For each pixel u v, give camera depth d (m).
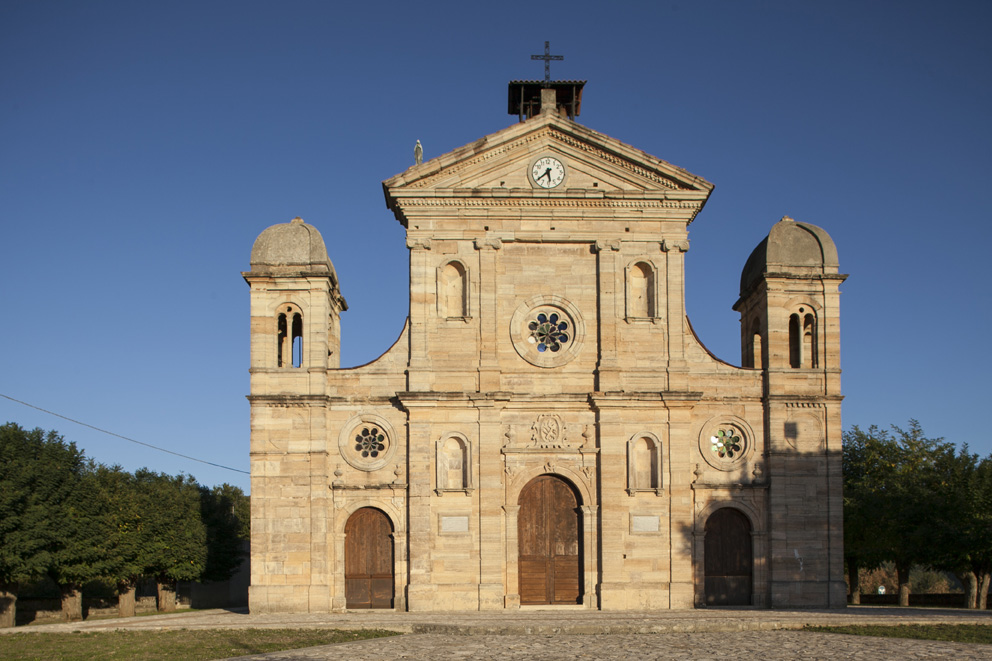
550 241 51.56
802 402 50.09
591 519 49.31
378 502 49.34
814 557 49.28
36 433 60.91
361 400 50.03
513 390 50.44
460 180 51.66
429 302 50.62
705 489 49.78
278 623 41.75
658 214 51.72
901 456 71.19
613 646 34.34
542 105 54.44
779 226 51.84
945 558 57.94
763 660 30.27
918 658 30.28
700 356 51.03
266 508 48.72
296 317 52.38
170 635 38.12
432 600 48.34
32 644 35.78
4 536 52.06
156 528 68.75
